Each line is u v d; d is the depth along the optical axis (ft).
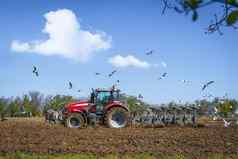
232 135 81.25
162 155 54.39
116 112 99.35
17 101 176.96
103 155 53.93
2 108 169.27
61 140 70.38
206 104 103.45
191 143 67.92
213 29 7.91
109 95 101.76
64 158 49.67
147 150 58.90
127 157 50.60
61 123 111.65
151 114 104.94
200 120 125.70
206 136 79.20
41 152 56.44
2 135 77.82
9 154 54.13
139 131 89.66
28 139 71.41
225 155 55.21
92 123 99.91
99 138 74.08
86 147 61.57
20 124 112.27
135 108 106.93
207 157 52.80
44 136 76.64
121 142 68.39
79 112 99.09
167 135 80.53
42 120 146.30
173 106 106.01
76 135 78.84
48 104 139.95
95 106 100.48
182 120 105.19
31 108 177.68
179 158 50.90
